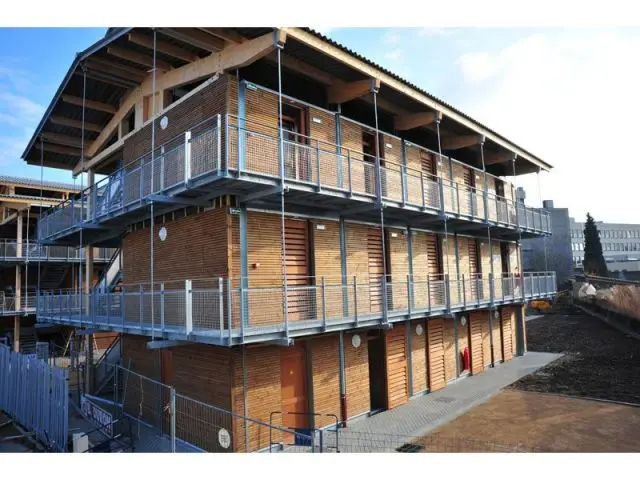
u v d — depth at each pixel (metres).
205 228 10.91
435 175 15.80
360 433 11.12
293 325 10.02
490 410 13.22
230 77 10.64
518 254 24.06
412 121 15.63
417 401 14.30
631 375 16.89
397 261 14.85
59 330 29.11
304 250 11.98
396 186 14.46
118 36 11.58
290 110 12.07
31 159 20.06
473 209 18.31
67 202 18.08
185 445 10.64
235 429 9.59
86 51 12.80
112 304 13.70
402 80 13.09
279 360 10.66
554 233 56.75
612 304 31.33
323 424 11.39
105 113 16.77
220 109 10.70
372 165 12.59
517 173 24.39
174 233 12.03
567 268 55.66
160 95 13.51
